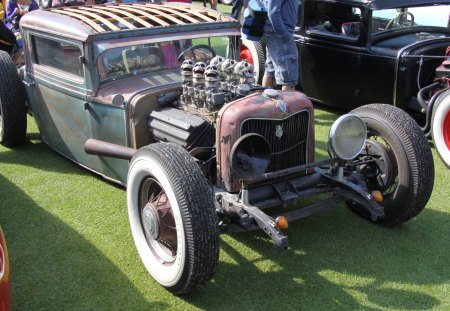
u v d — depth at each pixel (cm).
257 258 299
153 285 277
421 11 540
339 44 534
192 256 238
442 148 433
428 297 265
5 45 528
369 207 296
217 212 272
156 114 317
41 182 400
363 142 292
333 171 311
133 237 293
